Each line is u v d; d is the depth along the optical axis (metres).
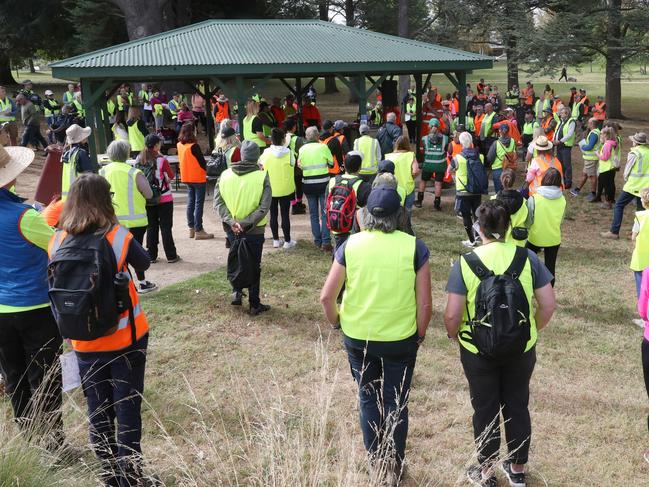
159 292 7.58
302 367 5.70
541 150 8.56
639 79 51.78
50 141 19.69
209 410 4.93
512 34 26.84
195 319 6.80
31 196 13.29
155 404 5.01
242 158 6.34
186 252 9.33
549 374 5.81
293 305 7.25
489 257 3.66
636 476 4.26
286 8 42.66
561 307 7.63
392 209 3.67
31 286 3.83
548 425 4.88
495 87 27.81
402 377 3.79
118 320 3.42
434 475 4.17
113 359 3.56
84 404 4.73
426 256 3.69
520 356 3.71
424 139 12.16
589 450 4.56
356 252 3.68
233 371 5.62
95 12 35.59
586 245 10.34
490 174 15.91
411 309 3.69
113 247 3.42
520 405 3.85
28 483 3.10
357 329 3.72
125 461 3.63
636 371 5.92
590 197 13.23
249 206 6.35
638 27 25.89
